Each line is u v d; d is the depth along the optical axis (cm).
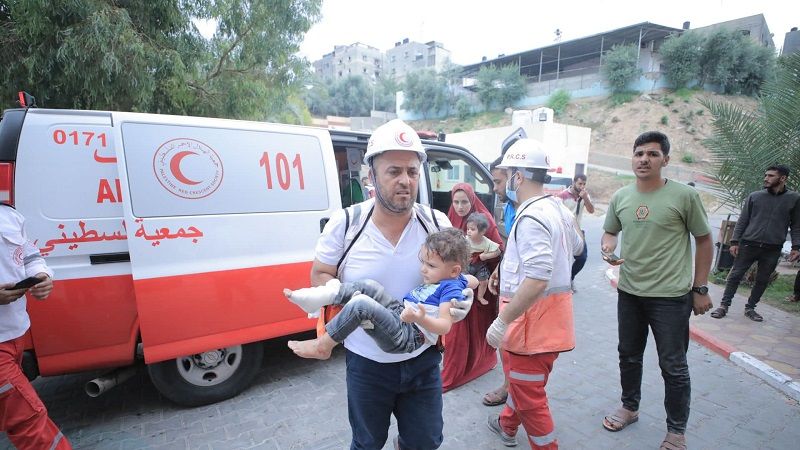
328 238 168
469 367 341
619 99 3756
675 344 249
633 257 261
